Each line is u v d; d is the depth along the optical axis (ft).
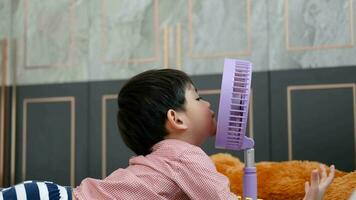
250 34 6.77
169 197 2.91
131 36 7.42
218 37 6.95
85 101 7.55
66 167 7.57
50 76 7.79
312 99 6.40
